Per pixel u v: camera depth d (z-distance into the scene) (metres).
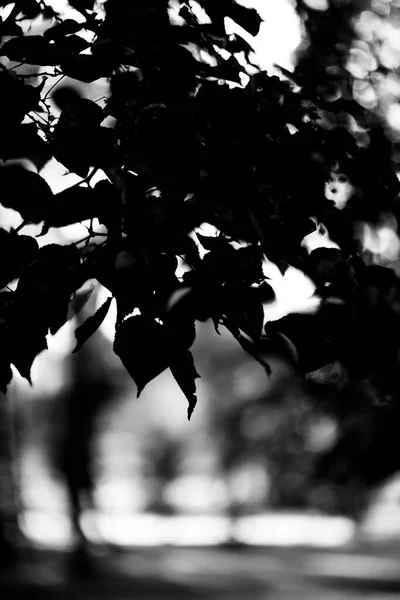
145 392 23.20
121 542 13.36
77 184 1.62
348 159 1.91
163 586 7.83
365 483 3.69
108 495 26.94
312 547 12.45
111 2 1.67
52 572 7.72
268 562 10.48
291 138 1.75
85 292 1.79
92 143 1.60
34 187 1.60
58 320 1.61
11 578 6.33
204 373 12.62
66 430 10.95
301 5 2.21
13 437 5.93
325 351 1.77
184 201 1.66
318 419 4.55
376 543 12.14
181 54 1.70
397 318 1.86
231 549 12.43
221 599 7.11
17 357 1.61
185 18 1.79
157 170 1.63
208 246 1.67
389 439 3.32
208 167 1.67
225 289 1.65
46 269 1.60
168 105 1.65
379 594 7.48
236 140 1.70
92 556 9.34
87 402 10.87
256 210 1.69
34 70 1.75
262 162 1.72
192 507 24.02
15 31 1.69
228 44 1.82
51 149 1.61
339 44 2.29
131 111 1.65
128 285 1.60
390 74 2.30
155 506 24.11
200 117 1.66
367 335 1.82
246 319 1.66
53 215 1.61
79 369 10.82
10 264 1.63
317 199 1.76
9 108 1.60
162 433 24.97
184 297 1.63
